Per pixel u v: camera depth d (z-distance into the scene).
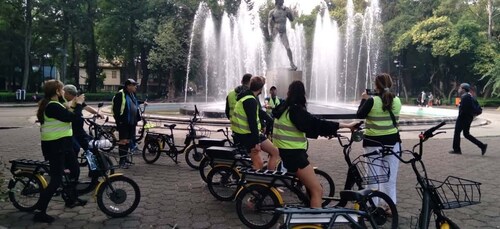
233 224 4.98
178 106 28.73
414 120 17.09
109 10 48.75
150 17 46.59
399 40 45.06
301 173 4.49
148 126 9.98
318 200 4.43
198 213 5.41
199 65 44.91
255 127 5.55
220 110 18.20
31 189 5.30
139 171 8.01
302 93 4.43
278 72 20.41
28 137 13.10
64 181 5.42
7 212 5.36
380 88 5.21
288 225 3.45
